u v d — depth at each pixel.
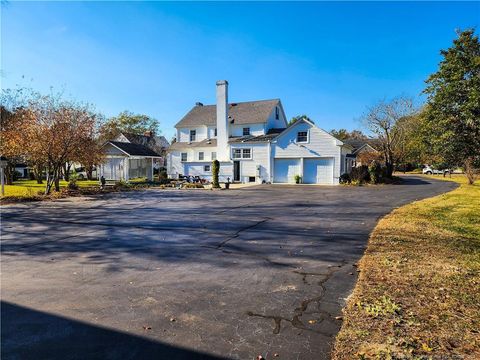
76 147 18.39
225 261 5.41
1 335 3.08
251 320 3.32
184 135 36.25
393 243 6.21
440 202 12.83
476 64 7.65
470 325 3.03
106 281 4.50
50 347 2.87
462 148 8.30
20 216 10.51
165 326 3.21
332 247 6.21
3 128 20.28
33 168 26.66
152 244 6.66
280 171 28.31
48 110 17.70
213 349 2.81
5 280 4.56
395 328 3.02
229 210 11.68
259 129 31.72
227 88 31.02
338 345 2.80
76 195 18.00
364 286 4.07
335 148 26.08
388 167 28.34
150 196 17.50
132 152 28.66
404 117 29.98
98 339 2.99
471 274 4.40
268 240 6.89
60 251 6.15
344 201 14.17
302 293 4.00
